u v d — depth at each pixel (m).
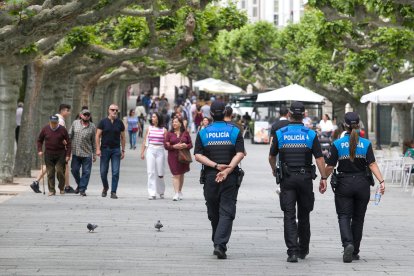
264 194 29.52
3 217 21.94
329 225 21.14
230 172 15.77
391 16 29.27
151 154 26.98
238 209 24.59
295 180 15.51
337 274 14.48
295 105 15.69
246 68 91.06
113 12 18.55
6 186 30.31
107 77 57.31
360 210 15.91
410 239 18.92
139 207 24.62
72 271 14.48
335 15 31.31
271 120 67.44
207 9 45.34
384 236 19.39
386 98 34.06
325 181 15.91
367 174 15.83
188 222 21.28
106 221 21.30
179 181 26.78
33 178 33.66
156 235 18.94
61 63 36.69
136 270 14.61
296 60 68.75
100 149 27.30
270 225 20.94
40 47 28.56
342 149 15.79
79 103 48.47
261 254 16.48
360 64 45.53
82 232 19.33
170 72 69.06
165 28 41.19
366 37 43.66
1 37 17.17
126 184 32.47
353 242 15.98
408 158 31.89
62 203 25.36
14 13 16.42
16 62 28.50
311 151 15.65
